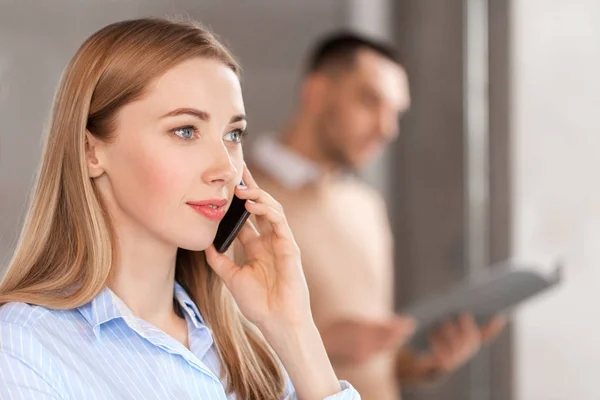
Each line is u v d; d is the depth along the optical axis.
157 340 1.45
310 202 3.25
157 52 1.43
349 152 3.42
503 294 3.41
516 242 4.06
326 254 3.21
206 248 1.57
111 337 1.44
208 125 1.44
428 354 3.42
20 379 1.35
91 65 1.44
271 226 1.61
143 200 1.42
